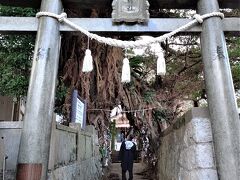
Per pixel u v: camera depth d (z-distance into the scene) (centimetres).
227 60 272
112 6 297
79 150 437
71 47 608
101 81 628
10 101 721
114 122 962
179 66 834
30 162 238
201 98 720
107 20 296
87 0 310
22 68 485
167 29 293
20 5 325
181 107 830
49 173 272
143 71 793
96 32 297
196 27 292
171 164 427
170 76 824
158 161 642
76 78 603
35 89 257
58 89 554
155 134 701
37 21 295
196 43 752
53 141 285
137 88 730
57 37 286
